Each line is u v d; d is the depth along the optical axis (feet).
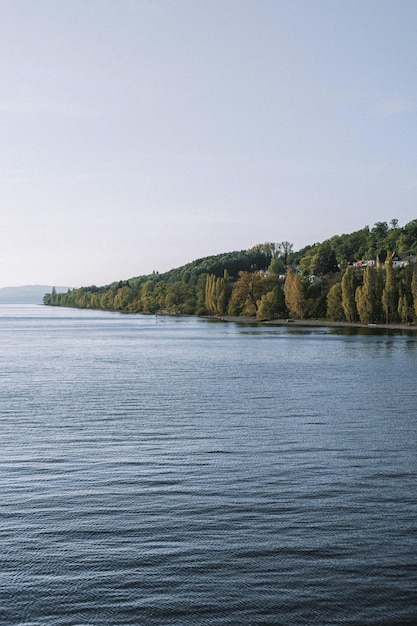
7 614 47.55
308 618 46.98
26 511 68.23
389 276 514.27
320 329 531.50
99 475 82.07
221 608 48.32
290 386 177.06
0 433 109.29
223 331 524.93
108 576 53.21
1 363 260.62
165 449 96.94
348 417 125.08
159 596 50.01
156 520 65.62
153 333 509.76
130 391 167.12
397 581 52.29
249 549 58.34
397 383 183.01
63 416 126.82
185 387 175.73
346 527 63.62
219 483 78.43
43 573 53.72
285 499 72.23
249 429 112.78
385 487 76.84
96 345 377.50
